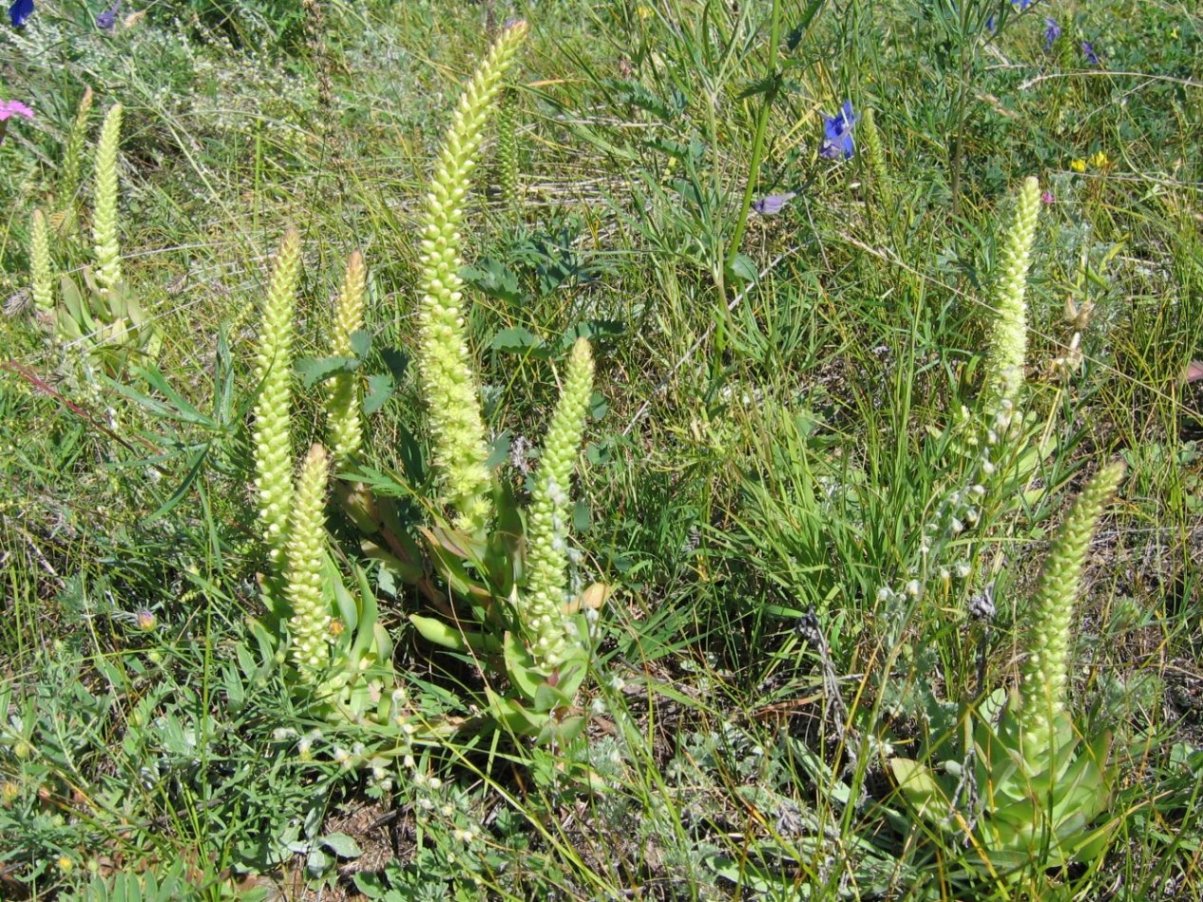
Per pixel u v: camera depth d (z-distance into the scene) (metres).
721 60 3.61
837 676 2.65
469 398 2.46
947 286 3.53
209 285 3.99
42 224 3.55
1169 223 4.07
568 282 3.61
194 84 5.28
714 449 3.02
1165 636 2.69
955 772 2.13
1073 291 3.62
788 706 2.68
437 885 2.34
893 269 3.81
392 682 2.59
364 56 5.43
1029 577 2.92
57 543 3.06
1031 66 4.74
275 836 2.45
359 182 4.27
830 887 2.13
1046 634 2.05
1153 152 4.59
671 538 2.98
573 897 2.21
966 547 2.86
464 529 2.55
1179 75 4.98
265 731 2.50
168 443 2.85
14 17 4.60
